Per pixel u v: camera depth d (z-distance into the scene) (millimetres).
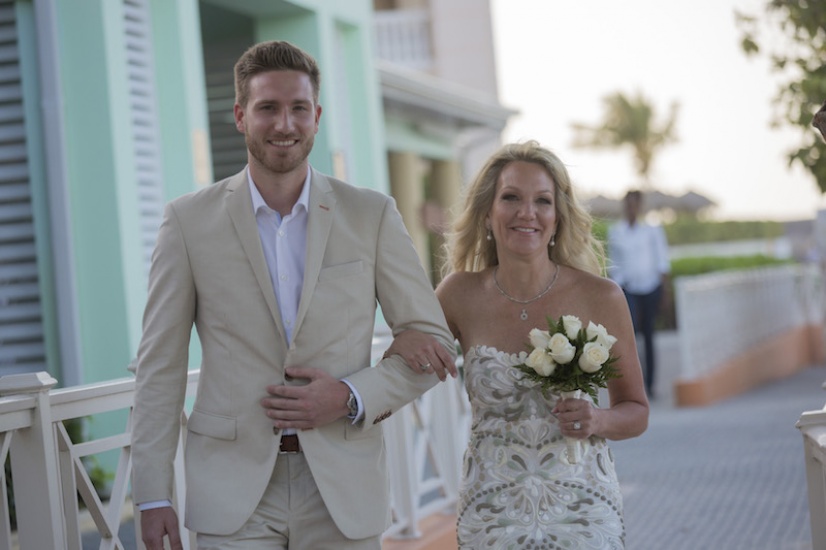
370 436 3512
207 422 3424
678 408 12789
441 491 6430
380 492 3492
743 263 24719
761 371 15766
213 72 10320
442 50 20156
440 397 6543
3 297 7504
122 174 7480
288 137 3365
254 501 3355
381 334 6082
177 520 3402
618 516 3973
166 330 3447
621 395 4086
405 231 3621
